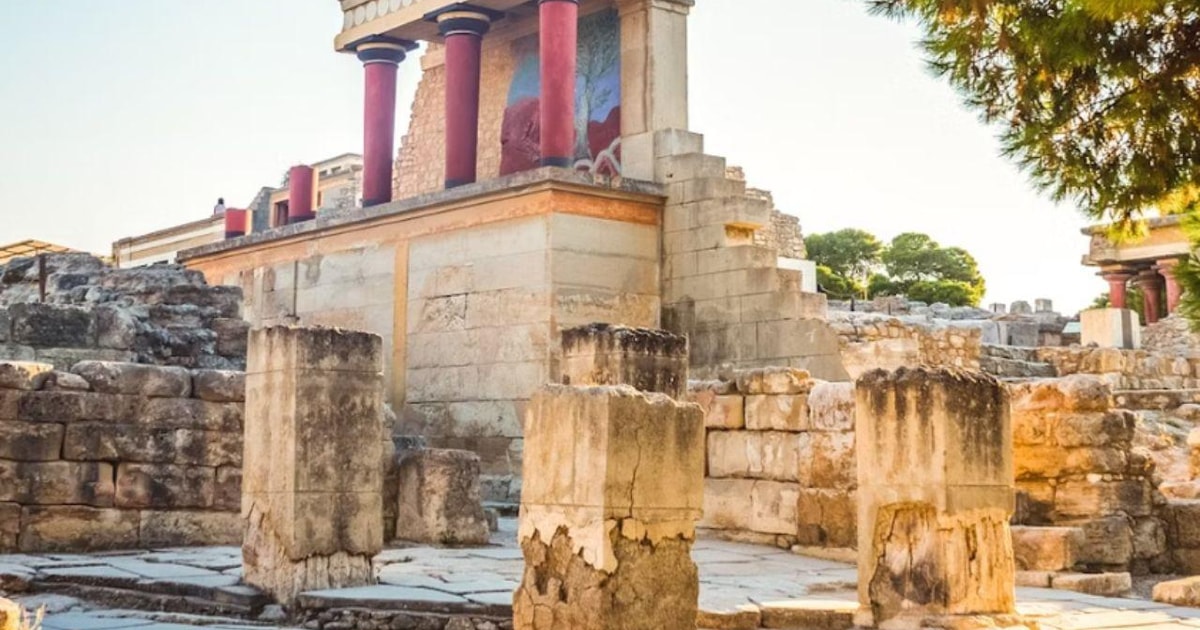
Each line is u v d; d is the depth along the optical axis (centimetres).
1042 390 1466
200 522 1532
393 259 2514
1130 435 1458
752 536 1623
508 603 1044
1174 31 1040
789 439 1590
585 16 2569
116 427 1494
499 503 2047
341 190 4584
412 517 1583
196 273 2497
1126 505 1438
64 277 2661
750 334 2217
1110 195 1092
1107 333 3203
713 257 2280
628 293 2303
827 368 2105
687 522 966
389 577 1220
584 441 938
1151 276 4628
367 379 1183
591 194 2262
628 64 2456
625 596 927
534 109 2656
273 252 2812
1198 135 1064
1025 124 1082
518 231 2269
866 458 1082
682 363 1512
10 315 2044
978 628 1017
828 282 6562
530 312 2228
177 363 2178
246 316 2845
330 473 1150
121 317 2131
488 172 2750
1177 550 1472
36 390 1459
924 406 1053
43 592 1221
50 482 1452
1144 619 1105
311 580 1128
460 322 2358
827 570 1399
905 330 2312
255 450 1170
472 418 2311
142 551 1466
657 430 953
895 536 1061
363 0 2745
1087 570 1390
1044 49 1033
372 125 2711
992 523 1059
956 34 1070
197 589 1155
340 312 2625
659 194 2348
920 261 6881
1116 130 1086
